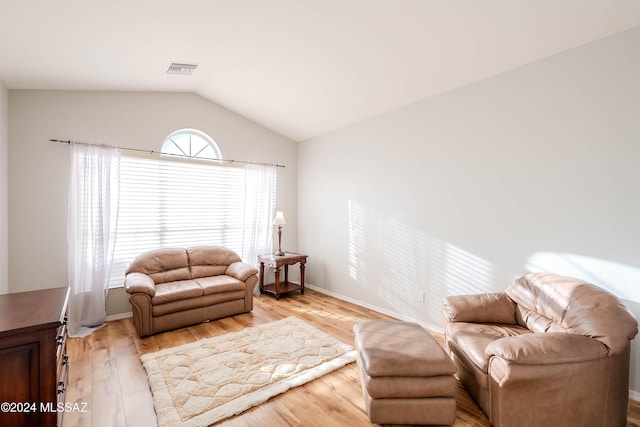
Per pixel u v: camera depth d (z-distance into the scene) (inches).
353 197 173.6
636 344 83.9
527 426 68.3
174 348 115.0
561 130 96.8
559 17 84.7
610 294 76.5
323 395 87.6
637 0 76.0
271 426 75.0
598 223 90.0
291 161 214.4
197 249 167.8
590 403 68.2
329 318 148.7
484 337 87.6
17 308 71.2
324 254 193.9
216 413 78.5
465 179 122.0
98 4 85.7
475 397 82.4
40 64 112.7
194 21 101.0
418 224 139.6
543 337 70.9
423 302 138.3
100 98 146.9
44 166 133.6
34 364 61.7
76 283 135.3
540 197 101.7
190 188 174.2
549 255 99.8
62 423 75.4
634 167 83.8
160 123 163.2
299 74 136.7
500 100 111.3
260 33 109.7
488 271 115.5
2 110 120.3
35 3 80.7
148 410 81.3
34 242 131.6
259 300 178.5
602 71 88.7
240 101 173.8
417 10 90.2
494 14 87.0
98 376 97.3
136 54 118.7
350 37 106.8
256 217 193.8
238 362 104.3
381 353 76.9
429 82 124.5
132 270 144.9
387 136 153.9
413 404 72.9
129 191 154.9
